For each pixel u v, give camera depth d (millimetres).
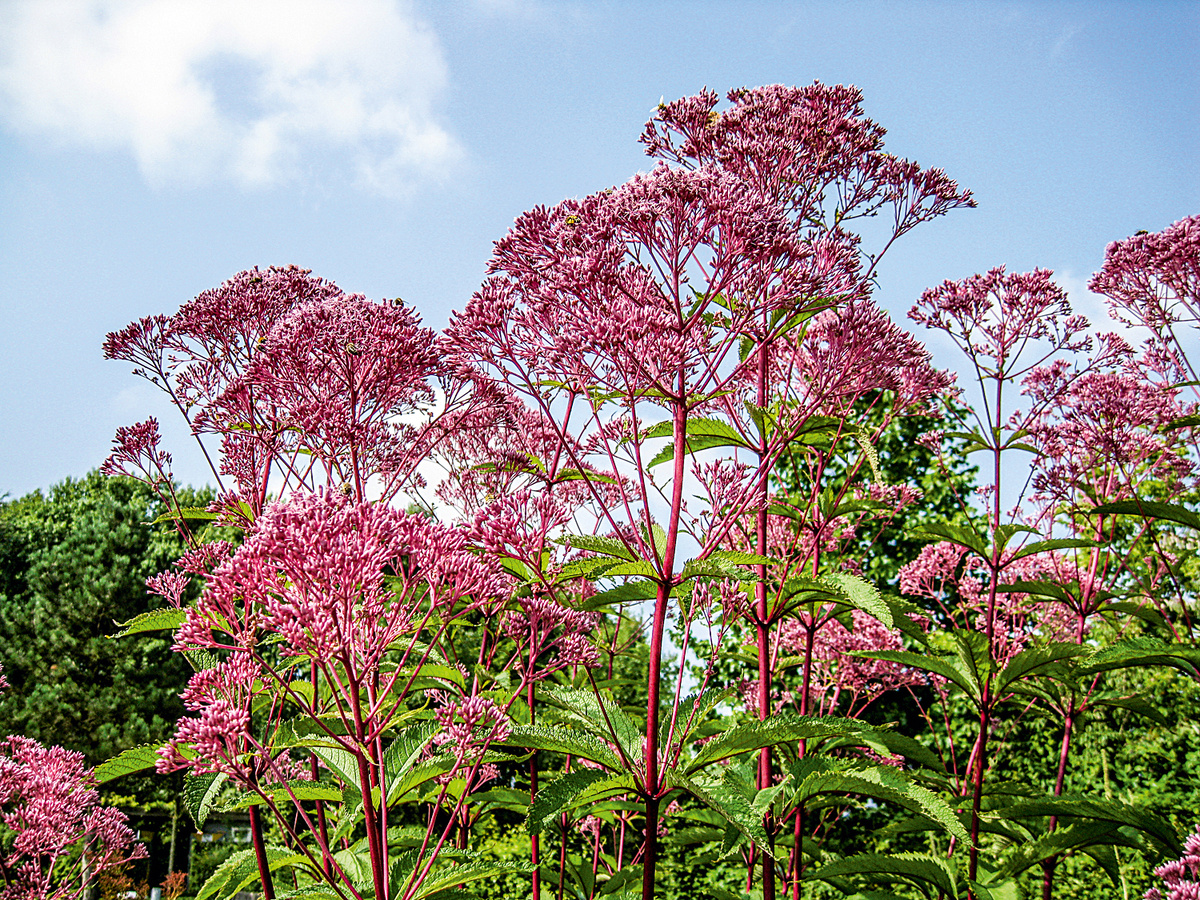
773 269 4676
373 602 3488
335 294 6789
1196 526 5383
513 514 4094
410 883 3553
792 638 7297
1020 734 12961
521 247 4789
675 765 3898
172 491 5754
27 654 31531
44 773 6266
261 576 3426
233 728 3350
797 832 5391
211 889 4551
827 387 4980
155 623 5043
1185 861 4750
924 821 5531
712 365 4344
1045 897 6480
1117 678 11359
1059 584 6715
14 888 5988
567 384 4633
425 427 5879
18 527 40625
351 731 3367
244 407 5621
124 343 5953
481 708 3764
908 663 5691
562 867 5719
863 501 5836
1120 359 7672
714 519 4582
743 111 5953
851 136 5910
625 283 4582
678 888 9203
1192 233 6930
